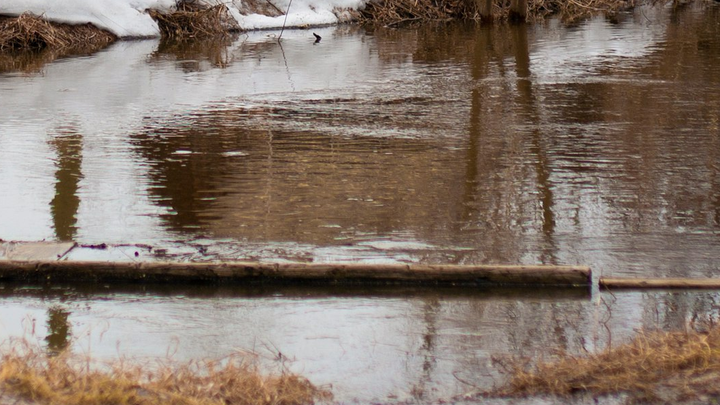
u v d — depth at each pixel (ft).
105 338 29.53
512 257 35.78
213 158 49.93
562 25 114.11
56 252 35.91
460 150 51.01
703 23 112.37
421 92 68.08
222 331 30.07
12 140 54.08
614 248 36.70
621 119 58.18
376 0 124.47
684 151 50.42
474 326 30.22
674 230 38.63
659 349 26.13
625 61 81.30
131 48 95.96
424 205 41.83
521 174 46.47
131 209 41.57
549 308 31.55
